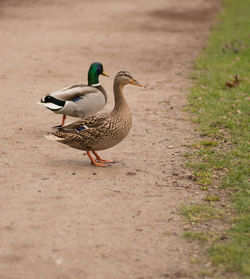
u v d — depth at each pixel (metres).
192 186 9.08
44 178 9.24
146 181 9.24
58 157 10.43
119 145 11.35
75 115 11.48
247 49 24.12
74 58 21.83
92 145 9.62
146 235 7.29
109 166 9.98
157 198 8.52
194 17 35.84
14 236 7.20
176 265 6.55
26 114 13.62
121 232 7.37
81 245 6.99
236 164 10.08
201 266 6.54
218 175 9.59
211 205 8.30
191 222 7.70
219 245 6.97
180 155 10.70
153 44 25.81
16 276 6.25
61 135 9.47
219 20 34.78
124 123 9.62
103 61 21.50
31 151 10.74
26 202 8.25
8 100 15.01
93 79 11.85
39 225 7.52
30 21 31.72
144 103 15.21
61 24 30.94
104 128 9.45
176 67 20.78
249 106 14.36
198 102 15.00
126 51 23.81
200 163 10.10
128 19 33.75
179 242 7.12
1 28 28.81
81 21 32.31
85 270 6.40
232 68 19.98
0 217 7.73
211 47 24.86
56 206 8.13
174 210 8.09
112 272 6.38
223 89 16.78
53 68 19.81
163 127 12.80
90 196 8.52
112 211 8.02
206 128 12.52
